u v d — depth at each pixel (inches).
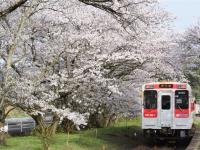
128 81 986.7
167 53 1107.9
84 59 754.8
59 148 719.1
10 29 692.1
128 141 969.5
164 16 869.2
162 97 932.6
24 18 528.7
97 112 1056.8
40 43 777.6
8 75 561.0
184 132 924.6
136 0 529.3
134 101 1013.8
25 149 690.8
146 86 942.4
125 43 825.5
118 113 1085.1
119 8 446.9
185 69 1509.6
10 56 525.0
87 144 812.0
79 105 837.2
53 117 698.8
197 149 866.1
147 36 878.4
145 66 966.4
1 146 708.7
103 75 839.1
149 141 1029.2
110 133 1019.3
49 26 772.6
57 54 724.0
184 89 927.7
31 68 756.6
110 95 928.3
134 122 1472.7
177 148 926.4
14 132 977.5
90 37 727.1
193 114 1011.3
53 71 738.2
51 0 699.4
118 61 837.8
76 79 710.5
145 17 608.1
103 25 816.3
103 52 815.7
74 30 767.1
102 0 428.5
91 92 799.7
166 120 928.3
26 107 653.3
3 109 660.7
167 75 1123.3
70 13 743.7
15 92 618.2
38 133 796.0
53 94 677.3
